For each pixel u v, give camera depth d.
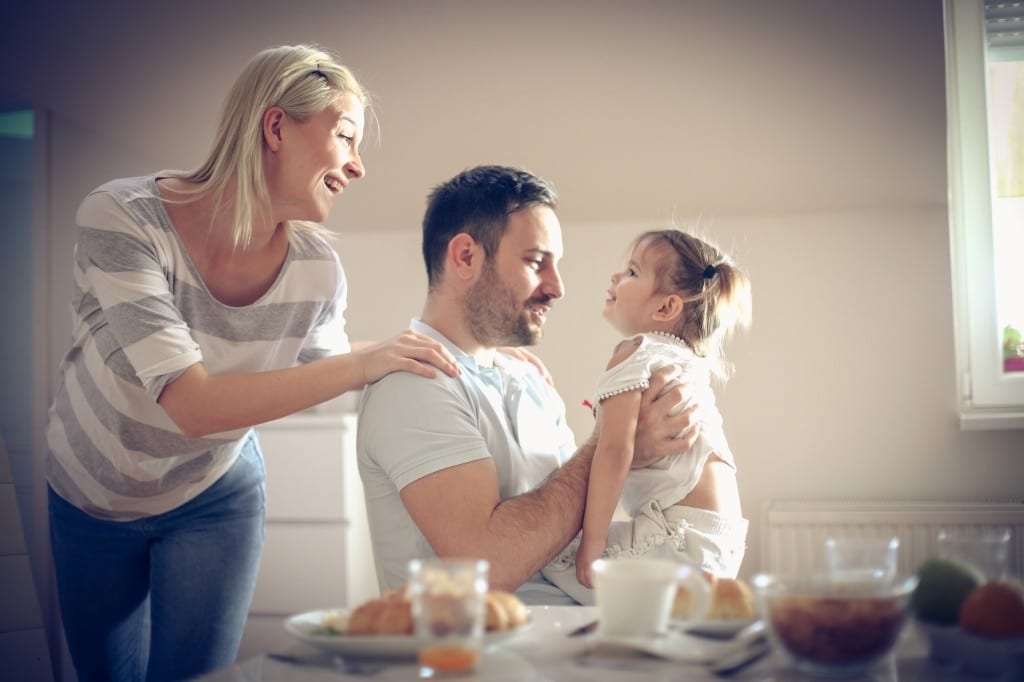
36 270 2.94
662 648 0.76
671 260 1.66
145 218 1.41
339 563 2.59
